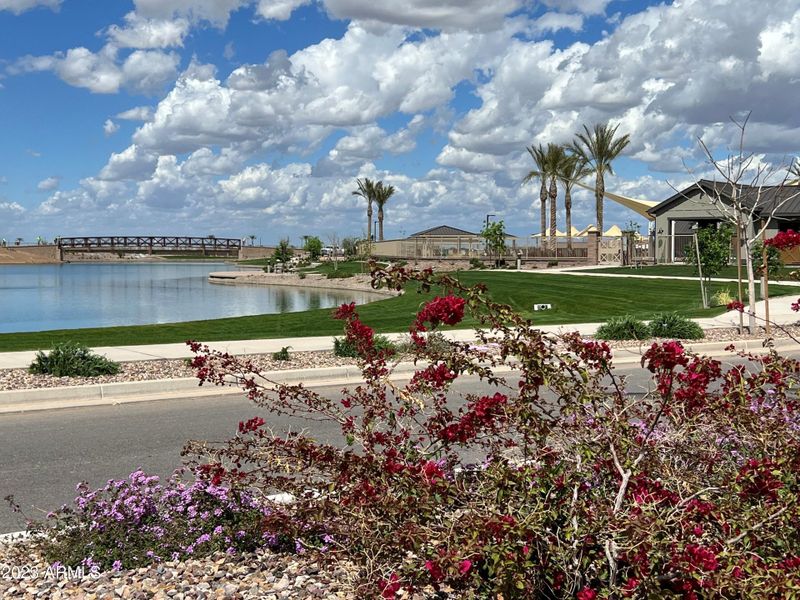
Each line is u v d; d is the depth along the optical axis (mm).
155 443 8484
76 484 6977
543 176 68188
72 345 13219
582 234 67438
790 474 3943
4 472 7379
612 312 26141
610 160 57938
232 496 5312
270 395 11297
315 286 59469
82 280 69188
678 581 3346
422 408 4727
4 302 41000
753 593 3221
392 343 14727
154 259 170500
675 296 29250
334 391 11641
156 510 5418
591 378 4543
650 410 4566
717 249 25344
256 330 20516
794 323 19203
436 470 4008
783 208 40688
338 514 4297
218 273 81500
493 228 61656
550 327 19109
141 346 15914
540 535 3459
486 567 3531
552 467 4000
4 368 13031
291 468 4738
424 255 70750
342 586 4254
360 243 86125
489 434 5438
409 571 3697
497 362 4699
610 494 4078
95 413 10195
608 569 3615
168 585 4520
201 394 11477
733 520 3662
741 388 4438
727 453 5062
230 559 4891
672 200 48844
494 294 33500
